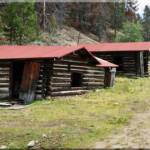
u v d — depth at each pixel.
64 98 24.83
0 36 50.50
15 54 25.67
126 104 21.62
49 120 17.67
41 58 24.27
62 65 25.83
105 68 30.20
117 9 101.88
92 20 91.31
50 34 65.56
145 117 16.81
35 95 24.61
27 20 50.22
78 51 26.92
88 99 24.23
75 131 14.88
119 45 42.88
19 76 26.72
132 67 40.38
